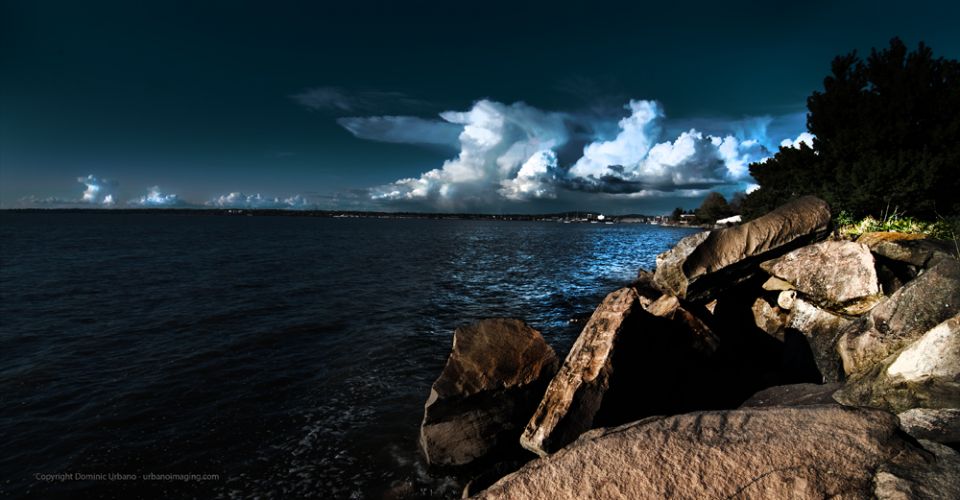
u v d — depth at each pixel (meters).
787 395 6.55
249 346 14.48
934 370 4.66
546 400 7.25
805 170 20.66
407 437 8.72
